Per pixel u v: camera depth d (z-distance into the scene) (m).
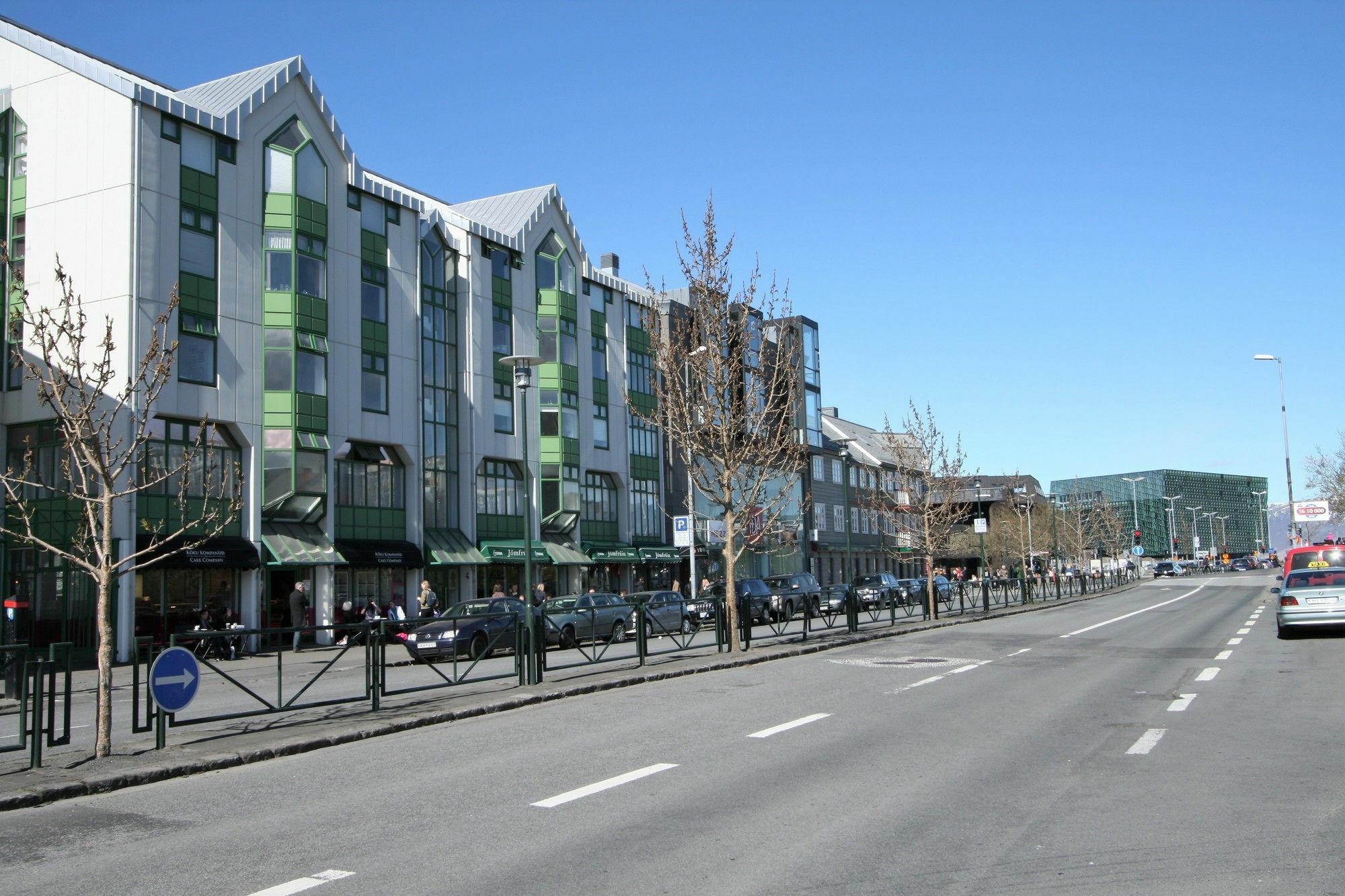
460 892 5.93
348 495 34.09
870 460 77.69
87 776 9.63
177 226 29.11
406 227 37.12
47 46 29.69
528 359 18.02
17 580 27.69
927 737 11.07
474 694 15.80
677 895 5.79
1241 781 8.52
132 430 27.06
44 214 29.14
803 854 6.56
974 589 57.28
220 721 13.43
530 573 17.27
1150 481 165.75
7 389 28.28
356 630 14.39
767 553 58.75
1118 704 13.39
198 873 6.52
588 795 8.45
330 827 7.68
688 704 14.48
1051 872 6.09
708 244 24.16
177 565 27.72
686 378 25.56
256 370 31.12
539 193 45.06
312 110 33.59
